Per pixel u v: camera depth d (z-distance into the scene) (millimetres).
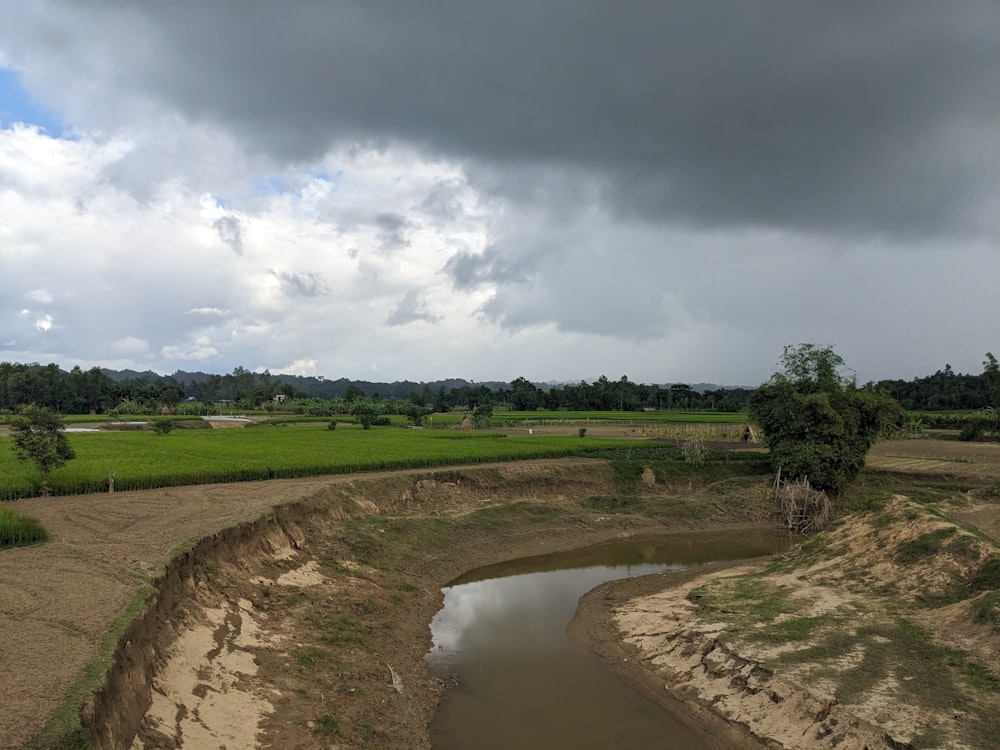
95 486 29453
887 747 14047
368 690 17281
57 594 14758
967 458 59188
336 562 26391
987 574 20984
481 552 34000
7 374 111062
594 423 98062
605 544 37969
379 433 69938
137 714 11766
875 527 27281
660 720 17016
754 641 19500
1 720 9391
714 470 50281
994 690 15750
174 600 16750
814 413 44469
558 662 20656
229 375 189250
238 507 25844
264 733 13859
